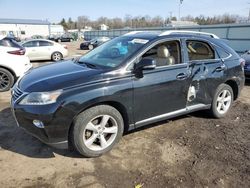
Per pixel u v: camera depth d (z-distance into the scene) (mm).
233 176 3125
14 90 3559
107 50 4133
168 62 3939
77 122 3170
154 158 3467
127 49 3797
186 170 3219
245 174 3170
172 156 3535
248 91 7496
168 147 3775
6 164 3227
